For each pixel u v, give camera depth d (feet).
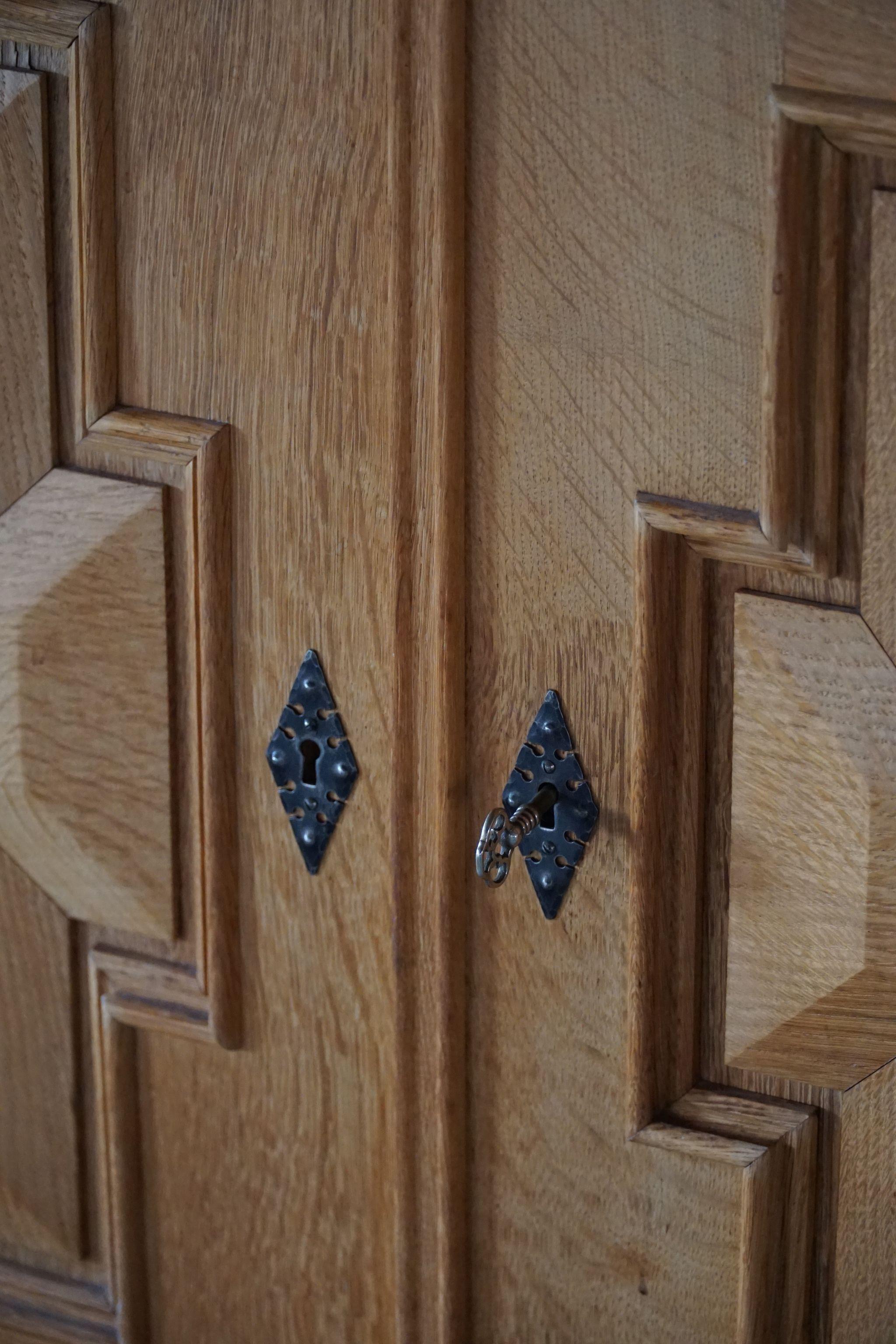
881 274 4.60
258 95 4.88
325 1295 5.28
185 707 5.15
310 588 5.02
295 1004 5.19
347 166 4.85
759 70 4.61
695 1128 4.94
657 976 4.92
